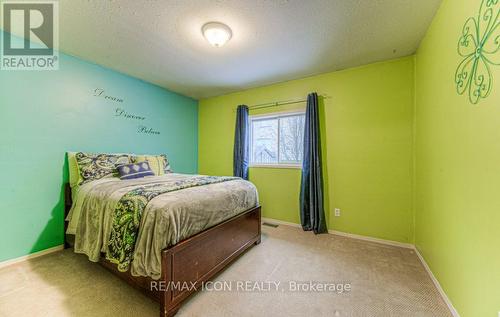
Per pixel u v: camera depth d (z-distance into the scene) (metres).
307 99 2.99
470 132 1.24
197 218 1.63
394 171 2.55
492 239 1.04
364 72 2.72
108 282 1.74
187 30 1.99
